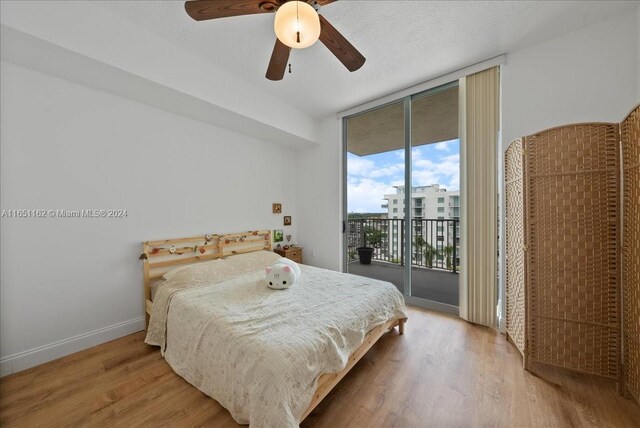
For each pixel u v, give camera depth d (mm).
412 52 2180
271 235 3666
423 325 2410
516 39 2037
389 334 2242
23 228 1775
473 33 1960
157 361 1858
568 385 1577
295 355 1197
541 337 1704
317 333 1374
